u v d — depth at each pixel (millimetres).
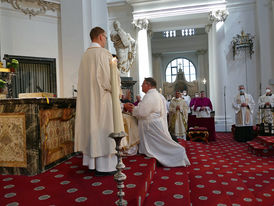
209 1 10930
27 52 7922
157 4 11367
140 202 2209
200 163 4754
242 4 11469
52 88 8352
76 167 3141
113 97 1673
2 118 2875
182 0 11148
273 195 3438
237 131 8523
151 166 3141
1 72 4504
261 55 10664
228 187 3404
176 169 3641
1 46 7473
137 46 11672
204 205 2814
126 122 3742
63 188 2348
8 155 2855
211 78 12500
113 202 1994
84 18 7738
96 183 2473
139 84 11562
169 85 20297
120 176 1660
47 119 3029
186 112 8359
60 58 8516
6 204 1991
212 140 8609
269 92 8266
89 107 2723
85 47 7711
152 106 3760
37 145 2799
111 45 10695
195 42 20547
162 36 20922
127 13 12125
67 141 3619
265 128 7434
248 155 6172
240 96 8531
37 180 2609
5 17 7578
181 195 2619
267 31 10602
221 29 10930
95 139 2635
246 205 2836
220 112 11133
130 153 3840
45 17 8258
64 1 7832
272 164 5211
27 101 2729
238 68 11516
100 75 2715
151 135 3838
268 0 10367
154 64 21422
